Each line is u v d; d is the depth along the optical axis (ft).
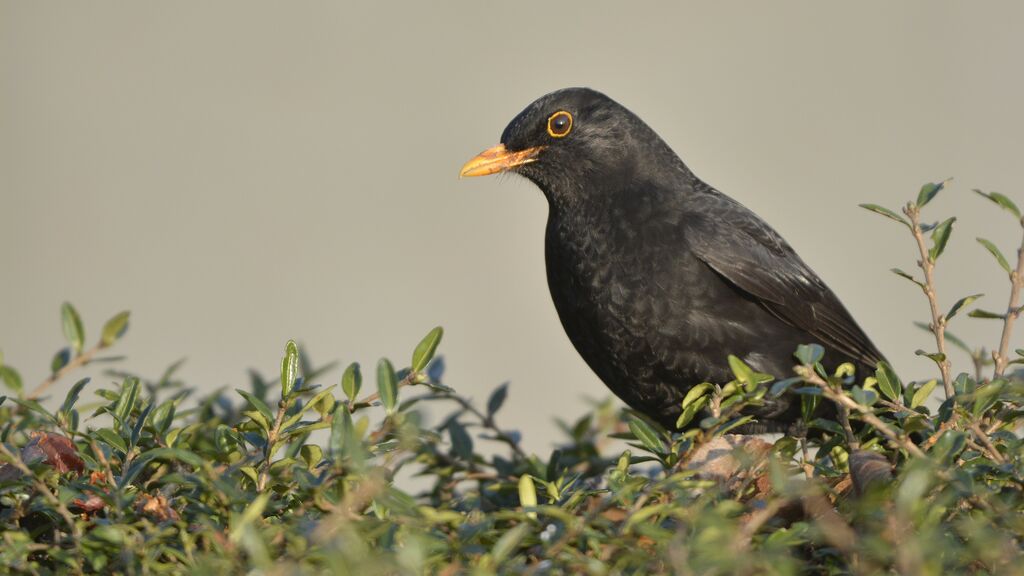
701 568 16.72
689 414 26.99
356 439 19.90
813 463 23.93
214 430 28.30
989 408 24.53
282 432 23.34
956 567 18.12
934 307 28.84
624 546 18.62
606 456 33.78
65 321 26.91
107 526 19.02
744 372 24.91
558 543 18.57
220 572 17.56
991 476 21.21
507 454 38.47
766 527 22.09
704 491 22.07
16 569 19.24
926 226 29.40
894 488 19.22
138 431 23.26
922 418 23.47
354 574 15.93
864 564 17.90
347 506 18.78
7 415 27.02
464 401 32.60
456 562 17.87
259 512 18.26
